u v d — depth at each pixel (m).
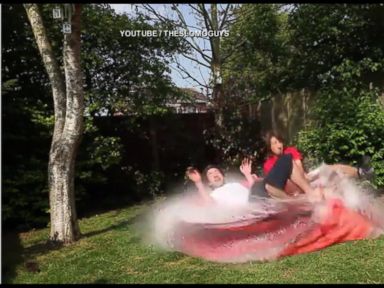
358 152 7.89
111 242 6.33
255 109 12.24
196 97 12.16
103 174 10.33
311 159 8.19
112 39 10.09
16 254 6.05
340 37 10.06
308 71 11.00
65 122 6.35
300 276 4.49
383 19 9.52
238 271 4.78
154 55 10.71
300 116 10.96
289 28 11.23
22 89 9.15
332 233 5.35
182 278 4.67
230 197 6.07
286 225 5.36
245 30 12.83
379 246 5.17
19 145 8.55
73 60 6.20
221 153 11.41
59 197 6.40
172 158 11.43
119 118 10.52
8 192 7.89
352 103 8.41
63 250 6.08
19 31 8.86
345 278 4.36
